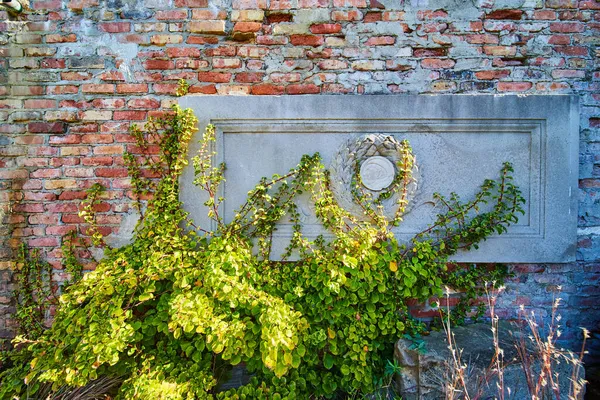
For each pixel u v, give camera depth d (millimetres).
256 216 2377
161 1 2496
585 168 2555
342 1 2492
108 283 2139
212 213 2361
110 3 2498
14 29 2514
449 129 2453
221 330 2018
